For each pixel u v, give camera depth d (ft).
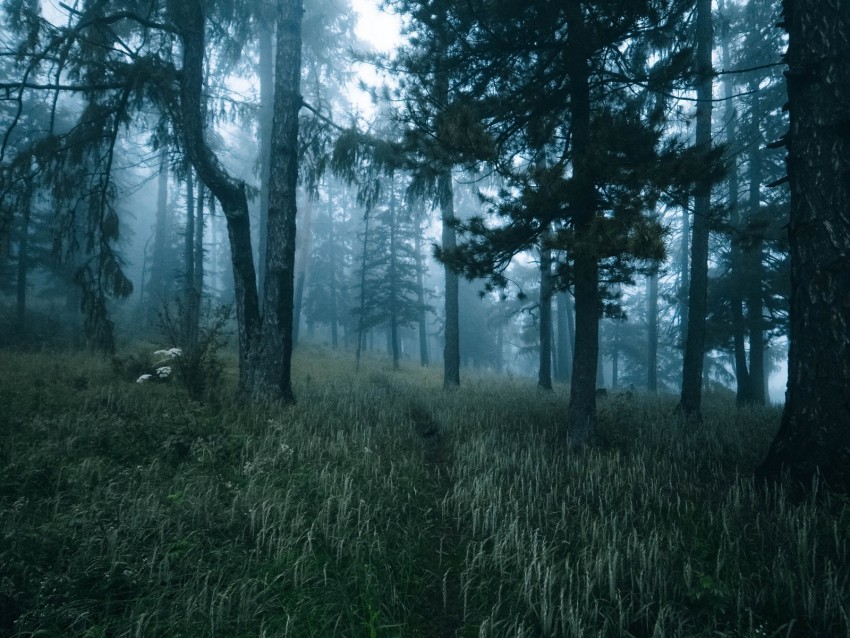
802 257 16.62
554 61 24.76
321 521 13.48
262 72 64.44
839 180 15.97
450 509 16.81
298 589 10.82
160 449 18.35
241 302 31.50
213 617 9.72
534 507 16.06
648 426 28.55
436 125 21.40
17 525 11.85
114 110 32.78
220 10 39.40
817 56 16.46
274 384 30.01
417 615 11.01
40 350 47.19
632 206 18.61
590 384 23.76
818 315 16.03
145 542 12.16
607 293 25.86
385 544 13.00
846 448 15.06
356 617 10.29
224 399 29.12
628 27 21.88
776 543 12.72
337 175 36.45
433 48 24.29
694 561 12.26
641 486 18.25
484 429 27.43
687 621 10.03
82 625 9.40
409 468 19.84
